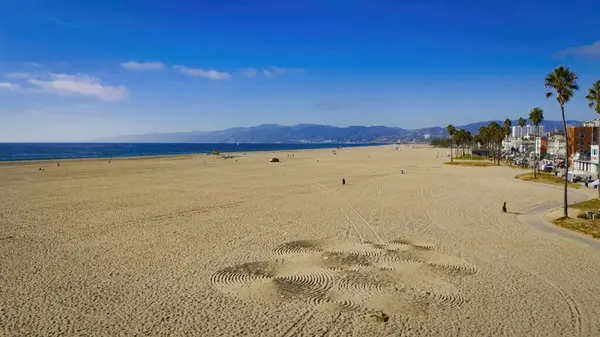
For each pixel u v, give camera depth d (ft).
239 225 107.65
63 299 59.41
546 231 101.04
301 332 49.96
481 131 508.53
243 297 60.54
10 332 49.42
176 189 178.60
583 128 358.23
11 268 72.74
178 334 49.34
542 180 210.38
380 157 515.50
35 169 286.66
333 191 173.37
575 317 53.57
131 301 58.85
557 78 113.39
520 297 60.18
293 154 608.19
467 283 65.87
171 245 88.22
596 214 111.65
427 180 219.00
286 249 85.46
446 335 48.98
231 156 509.76
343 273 70.79
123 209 129.39
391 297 60.39
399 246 87.61
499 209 130.62
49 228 103.24
